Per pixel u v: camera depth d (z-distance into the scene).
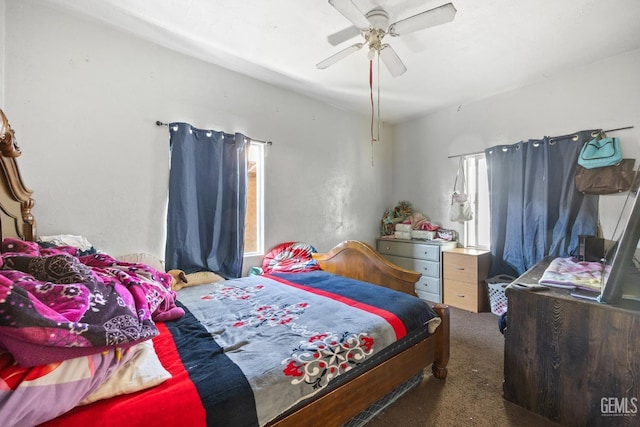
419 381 1.79
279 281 2.29
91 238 2.02
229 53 2.39
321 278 2.36
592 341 1.34
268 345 1.24
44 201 1.85
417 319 1.62
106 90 2.07
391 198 4.31
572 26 2.01
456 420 1.47
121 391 0.87
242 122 2.78
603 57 2.45
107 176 2.08
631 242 1.28
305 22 1.97
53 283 1.02
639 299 1.36
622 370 1.26
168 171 2.37
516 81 2.89
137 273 1.58
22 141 1.78
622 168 2.37
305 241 3.31
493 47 2.28
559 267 2.06
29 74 1.80
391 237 3.95
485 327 2.63
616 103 2.45
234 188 2.65
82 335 0.84
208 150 2.53
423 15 1.55
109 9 1.87
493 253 3.18
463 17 1.91
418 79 2.85
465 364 2.00
